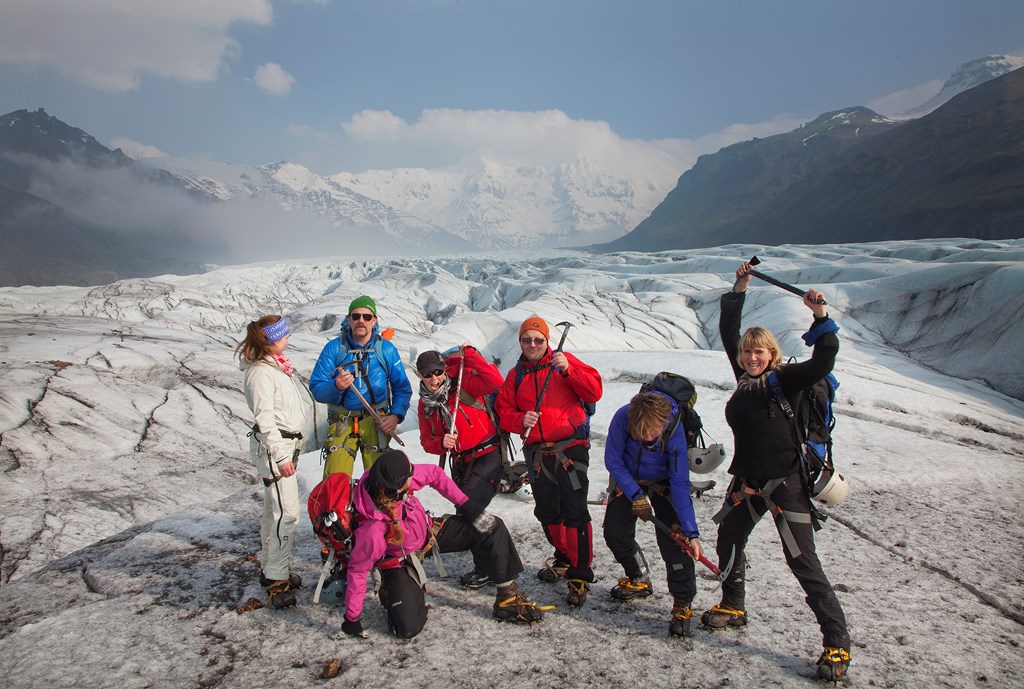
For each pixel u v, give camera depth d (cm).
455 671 357
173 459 1173
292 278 10469
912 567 484
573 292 3478
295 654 373
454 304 5225
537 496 439
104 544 530
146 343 1938
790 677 349
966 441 875
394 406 473
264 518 425
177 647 377
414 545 389
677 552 395
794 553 360
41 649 373
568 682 347
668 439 391
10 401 1260
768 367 377
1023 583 463
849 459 721
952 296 2378
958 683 349
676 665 362
